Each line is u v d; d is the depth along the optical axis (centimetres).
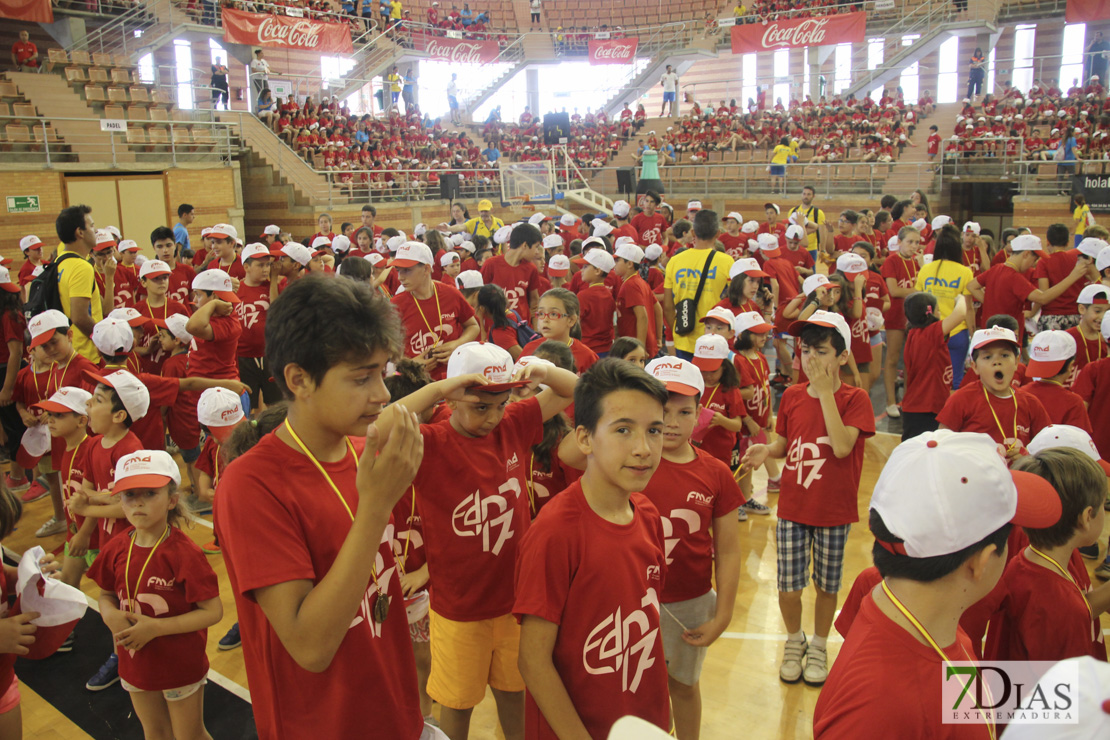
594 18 3556
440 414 363
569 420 390
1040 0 2648
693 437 493
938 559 164
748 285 733
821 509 409
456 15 3212
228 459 354
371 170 2095
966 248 1098
